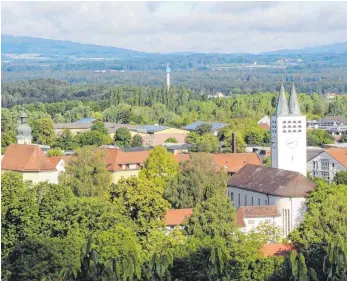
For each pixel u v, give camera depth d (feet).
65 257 475.31
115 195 586.45
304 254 378.12
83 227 527.81
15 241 528.22
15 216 530.68
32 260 472.44
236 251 467.11
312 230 551.18
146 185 577.43
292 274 337.93
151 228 567.18
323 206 567.18
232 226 547.08
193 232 548.72
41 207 538.88
